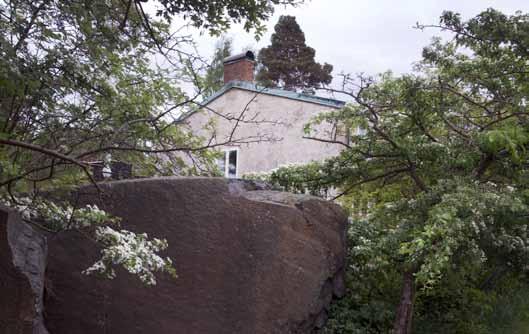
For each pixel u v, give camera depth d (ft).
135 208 18.45
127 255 13.08
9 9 14.01
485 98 21.52
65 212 14.96
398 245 19.07
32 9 14.75
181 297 18.28
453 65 21.22
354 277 22.04
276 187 23.18
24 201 14.79
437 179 20.67
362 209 25.16
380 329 20.63
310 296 19.44
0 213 13.04
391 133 20.68
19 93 13.75
